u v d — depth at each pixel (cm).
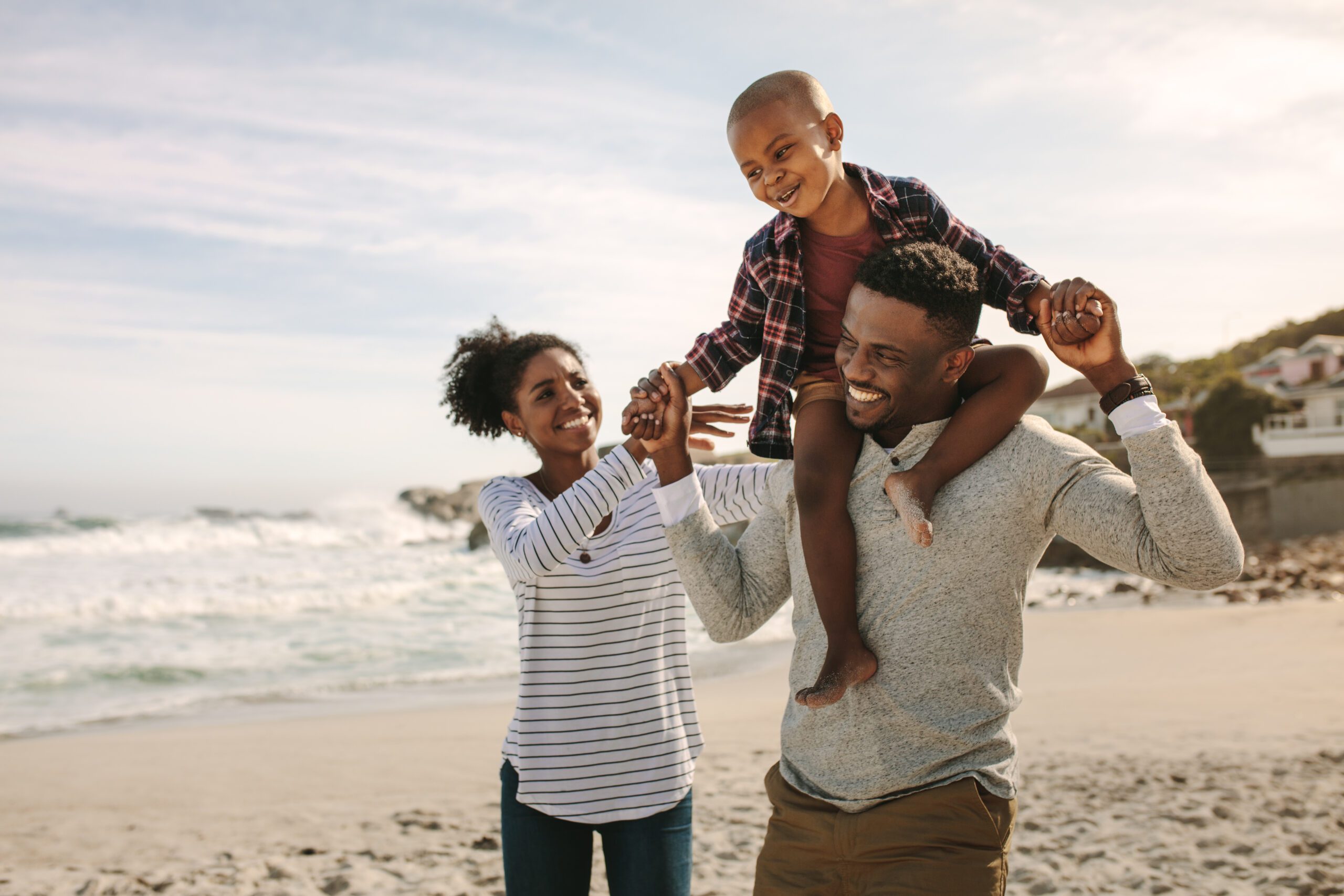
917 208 217
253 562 2844
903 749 187
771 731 859
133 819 662
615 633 252
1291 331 8619
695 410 271
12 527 3180
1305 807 528
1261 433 5172
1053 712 877
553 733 246
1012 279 211
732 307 236
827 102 221
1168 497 167
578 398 289
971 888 178
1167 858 470
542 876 243
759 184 219
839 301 223
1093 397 5612
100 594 2038
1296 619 1534
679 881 246
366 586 2172
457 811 648
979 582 186
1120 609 1850
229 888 497
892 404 189
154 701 1141
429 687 1216
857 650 187
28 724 1015
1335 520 3978
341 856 548
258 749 859
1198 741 717
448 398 321
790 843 197
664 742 250
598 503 237
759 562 219
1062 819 539
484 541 3164
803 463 200
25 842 607
